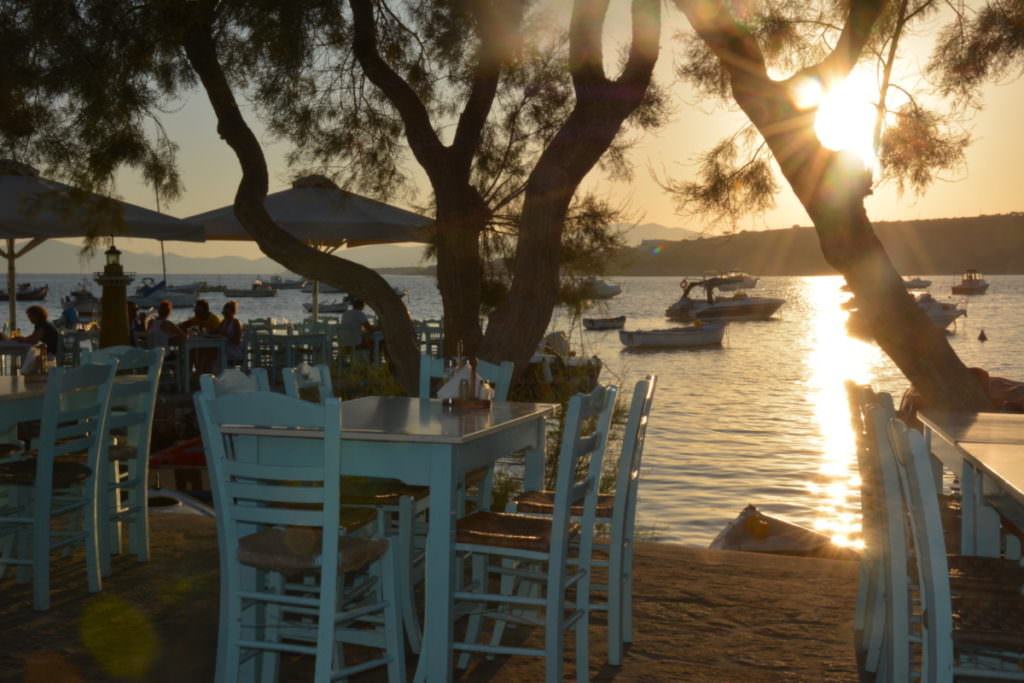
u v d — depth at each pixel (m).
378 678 4.03
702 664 4.17
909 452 2.77
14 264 14.42
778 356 49.12
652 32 7.42
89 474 4.98
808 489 16.14
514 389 7.55
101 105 7.21
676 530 13.27
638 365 44.38
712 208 8.52
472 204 8.33
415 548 5.08
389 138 9.10
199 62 7.78
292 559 3.44
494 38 7.88
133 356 5.43
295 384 4.64
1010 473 3.13
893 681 3.53
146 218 10.96
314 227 11.88
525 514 4.27
